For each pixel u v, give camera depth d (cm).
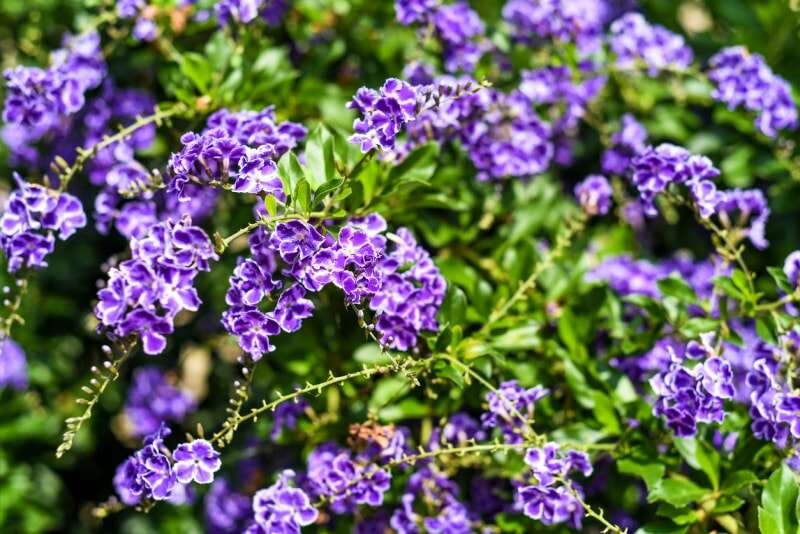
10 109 63
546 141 66
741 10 80
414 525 61
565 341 63
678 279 63
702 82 73
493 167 65
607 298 65
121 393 82
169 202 65
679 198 61
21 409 78
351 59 73
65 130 73
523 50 70
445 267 64
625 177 73
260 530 58
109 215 63
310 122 68
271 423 66
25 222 58
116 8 68
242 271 55
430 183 61
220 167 55
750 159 74
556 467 56
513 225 69
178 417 78
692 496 59
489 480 64
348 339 65
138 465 55
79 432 80
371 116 55
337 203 58
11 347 74
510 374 62
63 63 67
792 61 78
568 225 69
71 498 84
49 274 79
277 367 68
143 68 72
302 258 54
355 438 61
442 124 63
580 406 63
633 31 71
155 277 54
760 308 61
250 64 66
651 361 64
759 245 64
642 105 76
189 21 69
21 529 78
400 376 62
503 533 63
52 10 79
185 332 78
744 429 60
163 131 68
